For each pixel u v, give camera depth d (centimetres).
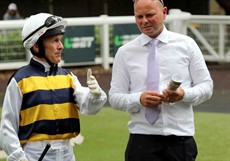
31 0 2508
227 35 1855
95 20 1800
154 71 554
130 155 565
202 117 1173
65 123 501
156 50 556
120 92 567
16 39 1733
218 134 1033
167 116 550
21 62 1747
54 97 498
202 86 555
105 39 1816
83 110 501
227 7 2189
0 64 1720
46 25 495
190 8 2703
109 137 1016
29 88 495
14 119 496
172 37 560
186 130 557
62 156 500
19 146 489
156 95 536
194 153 565
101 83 1599
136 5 552
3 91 1502
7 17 1975
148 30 552
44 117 494
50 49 500
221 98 1385
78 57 1791
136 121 561
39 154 494
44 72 504
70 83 508
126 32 1825
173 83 521
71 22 1759
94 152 926
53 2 2539
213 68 1861
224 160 876
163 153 557
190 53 558
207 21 1867
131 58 563
